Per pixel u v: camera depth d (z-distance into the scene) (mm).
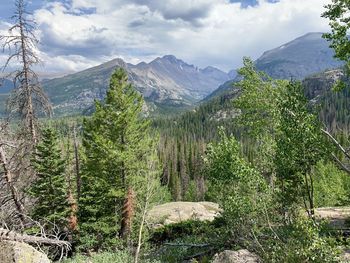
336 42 14836
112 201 28844
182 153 113062
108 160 28125
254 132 24672
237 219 15000
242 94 26156
